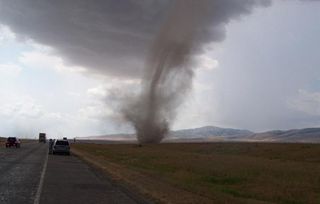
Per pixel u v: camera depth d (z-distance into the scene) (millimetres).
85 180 25547
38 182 22797
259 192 24453
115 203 16688
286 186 26953
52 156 54219
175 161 48594
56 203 15617
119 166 40531
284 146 79562
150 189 22078
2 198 16219
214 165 41875
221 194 22047
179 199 18578
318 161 53156
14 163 36812
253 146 83625
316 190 25422
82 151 79562
